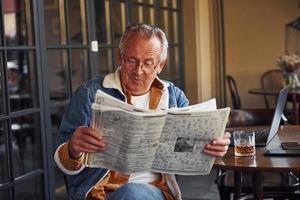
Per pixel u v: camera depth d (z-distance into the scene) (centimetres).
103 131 148
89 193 169
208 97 584
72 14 345
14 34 511
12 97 386
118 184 173
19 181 279
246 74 614
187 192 400
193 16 541
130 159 151
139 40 165
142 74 168
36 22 286
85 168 170
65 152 159
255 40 609
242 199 248
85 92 174
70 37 337
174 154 156
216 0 604
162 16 490
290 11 596
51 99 322
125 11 410
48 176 296
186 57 548
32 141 338
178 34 532
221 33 611
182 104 189
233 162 186
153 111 148
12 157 275
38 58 288
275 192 250
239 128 269
